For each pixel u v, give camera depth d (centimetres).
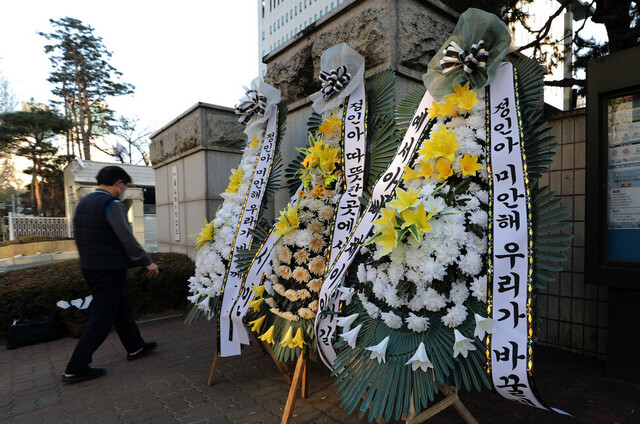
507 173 155
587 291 312
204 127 511
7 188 3469
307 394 258
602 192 261
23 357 357
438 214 152
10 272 464
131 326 337
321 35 333
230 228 286
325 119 277
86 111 3086
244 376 296
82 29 2983
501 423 216
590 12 619
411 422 155
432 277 145
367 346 159
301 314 208
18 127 2375
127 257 304
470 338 144
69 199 2150
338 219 224
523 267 141
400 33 284
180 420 233
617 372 263
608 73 255
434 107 185
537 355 315
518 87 169
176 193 603
